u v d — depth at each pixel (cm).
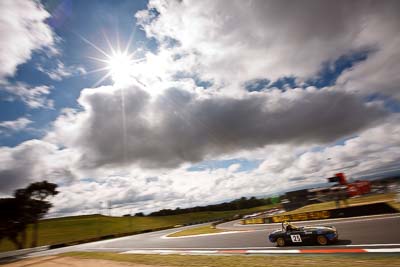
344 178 4912
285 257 1103
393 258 873
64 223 9450
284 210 6016
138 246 2634
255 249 1452
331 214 2559
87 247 3478
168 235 3747
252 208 14100
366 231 1459
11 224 4244
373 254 970
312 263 930
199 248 1830
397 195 3083
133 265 1396
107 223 9438
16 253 3734
